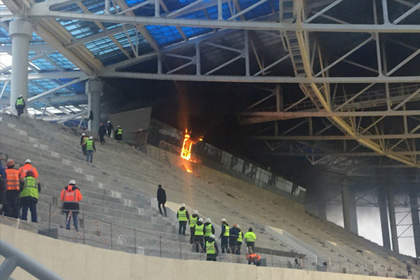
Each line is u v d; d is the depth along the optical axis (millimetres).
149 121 49562
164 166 44875
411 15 45312
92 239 16156
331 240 56406
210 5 37469
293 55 38125
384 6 34281
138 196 28000
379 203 101188
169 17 36125
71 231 15047
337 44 49656
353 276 30469
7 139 24672
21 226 13156
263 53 50250
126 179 31719
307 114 52156
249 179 66438
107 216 20500
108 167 32719
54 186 21234
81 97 60156
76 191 15891
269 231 38188
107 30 43594
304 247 38688
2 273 3039
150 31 45438
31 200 14539
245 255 24578
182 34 45844
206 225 22016
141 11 42844
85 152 31344
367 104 51406
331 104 52062
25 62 37375
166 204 28141
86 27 43562
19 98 32688
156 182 37125
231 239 24453
